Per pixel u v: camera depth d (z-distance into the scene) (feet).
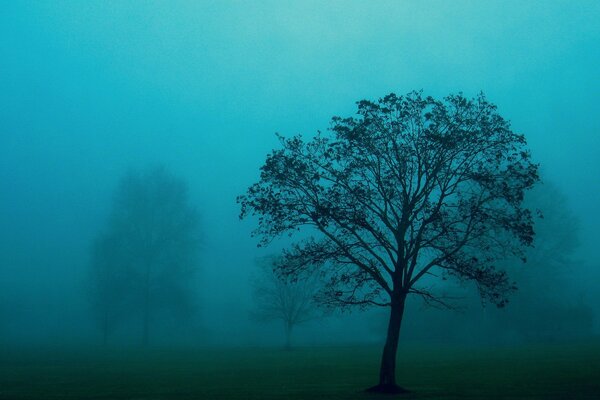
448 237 82.12
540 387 78.74
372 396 73.41
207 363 142.31
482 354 156.46
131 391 83.20
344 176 82.74
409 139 82.89
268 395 76.38
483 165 82.74
